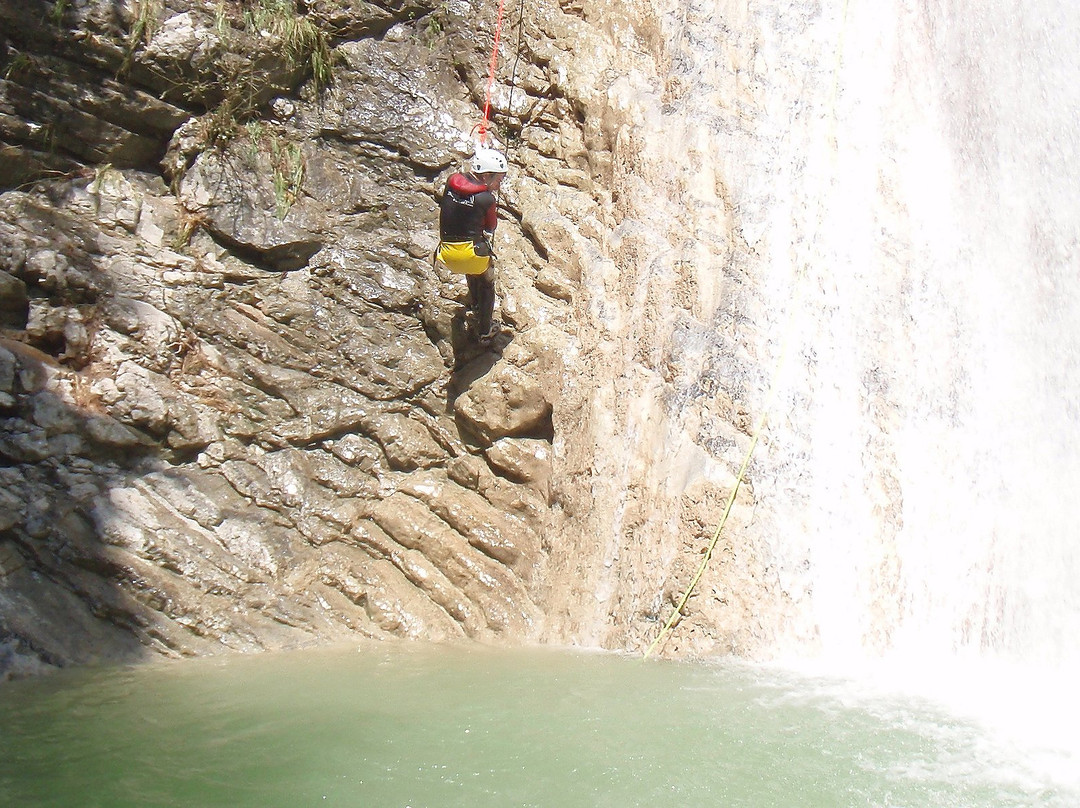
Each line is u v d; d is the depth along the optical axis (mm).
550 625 6918
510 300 7992
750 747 4777
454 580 7250
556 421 7516
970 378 7152
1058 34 8797
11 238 7543
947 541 6582
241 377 7836
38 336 7461
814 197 7648
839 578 6410
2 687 5906
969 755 4695
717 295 7258
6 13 7836
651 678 5852
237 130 8492
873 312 7301
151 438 7410
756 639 6254
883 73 8242
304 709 5453
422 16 9117
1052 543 6613
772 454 6695
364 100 8781
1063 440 7039
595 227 8078
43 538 6660
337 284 8297
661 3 8602
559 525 7266
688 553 6457
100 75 8109
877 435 6891
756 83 8117
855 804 4215
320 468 7777
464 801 4281
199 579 6918
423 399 8078
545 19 8828
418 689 5781
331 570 7316
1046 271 7645
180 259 8055
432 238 8492
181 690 5840
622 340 7438
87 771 4629
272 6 8547
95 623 6559
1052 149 8125
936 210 7789
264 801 4301
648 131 8039
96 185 8031
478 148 7594
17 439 6926
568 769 4566
